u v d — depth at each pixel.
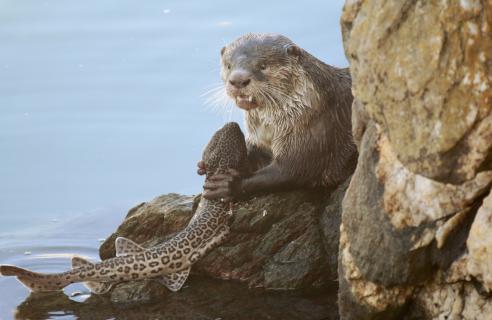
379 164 8.88
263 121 12.92
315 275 11.99
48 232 14.31
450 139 8.23
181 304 11.46
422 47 8.24
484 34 8.02
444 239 8.54
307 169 12.70
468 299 8.58
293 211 12.42
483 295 8.45
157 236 12.73
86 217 14.90
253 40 12.77
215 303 11.48
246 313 11.17
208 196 12.15
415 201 8.59
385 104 8.61
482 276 8.30
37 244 13.82
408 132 8.48
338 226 12.06
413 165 8.52
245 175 12.59
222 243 12.02
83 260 11.70
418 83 8.29
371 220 8.97
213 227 11.98
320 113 12.73
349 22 9.26
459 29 8.07
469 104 8.12
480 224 8.19
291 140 12.72
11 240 14.02
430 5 8.17
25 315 11.32
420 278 8.82
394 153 8.67
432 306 8.89
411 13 8.30
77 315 11.26
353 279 9.23
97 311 11.35
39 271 12.83
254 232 12.31
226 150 12.41
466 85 8.11
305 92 12.67
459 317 8.62
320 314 11.07
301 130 12.70
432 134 8.31
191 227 11.87
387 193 8.80
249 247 12.26
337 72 13.16
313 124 12.71
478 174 8.25
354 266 9.20
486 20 8.00
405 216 8.69
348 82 13.11
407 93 8.38
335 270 12.01
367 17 8.71
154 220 12.73
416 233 8.65
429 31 8.20
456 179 8.34
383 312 9.13
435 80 8.20
